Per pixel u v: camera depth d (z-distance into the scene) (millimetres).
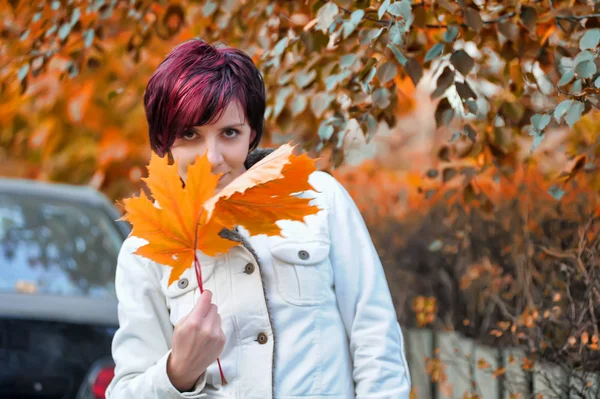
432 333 4641
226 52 2082
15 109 6492
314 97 3176
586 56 2455
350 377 2121
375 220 5633
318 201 2193
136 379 2045
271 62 3217
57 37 3775
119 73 6027
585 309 3182
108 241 4770
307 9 3527
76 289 4289
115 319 4129
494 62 3523
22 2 4184
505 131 3248
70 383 3924
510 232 4098
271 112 3375
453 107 2973
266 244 2117
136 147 6688
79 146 6652
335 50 3283
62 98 6492
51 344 3947
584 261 3365
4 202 4840
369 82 2770
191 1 4316
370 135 2920
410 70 2820
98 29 3834
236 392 2039
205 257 2127
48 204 4926
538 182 4273
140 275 2186
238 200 1838
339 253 2162
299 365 2055
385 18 2984
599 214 3488
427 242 4965
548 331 3480
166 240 1891
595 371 3182
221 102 1979
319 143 3139
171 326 2193
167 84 2012
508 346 3977
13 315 3939
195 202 1851
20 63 3848
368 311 2127
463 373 4297
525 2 2947
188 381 1977
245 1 3742
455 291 4578
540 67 3090
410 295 5020
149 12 3947
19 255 4418
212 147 2010
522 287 3814
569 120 2451
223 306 2076
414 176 6348
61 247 4566
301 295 2084
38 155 6801
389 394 2055
